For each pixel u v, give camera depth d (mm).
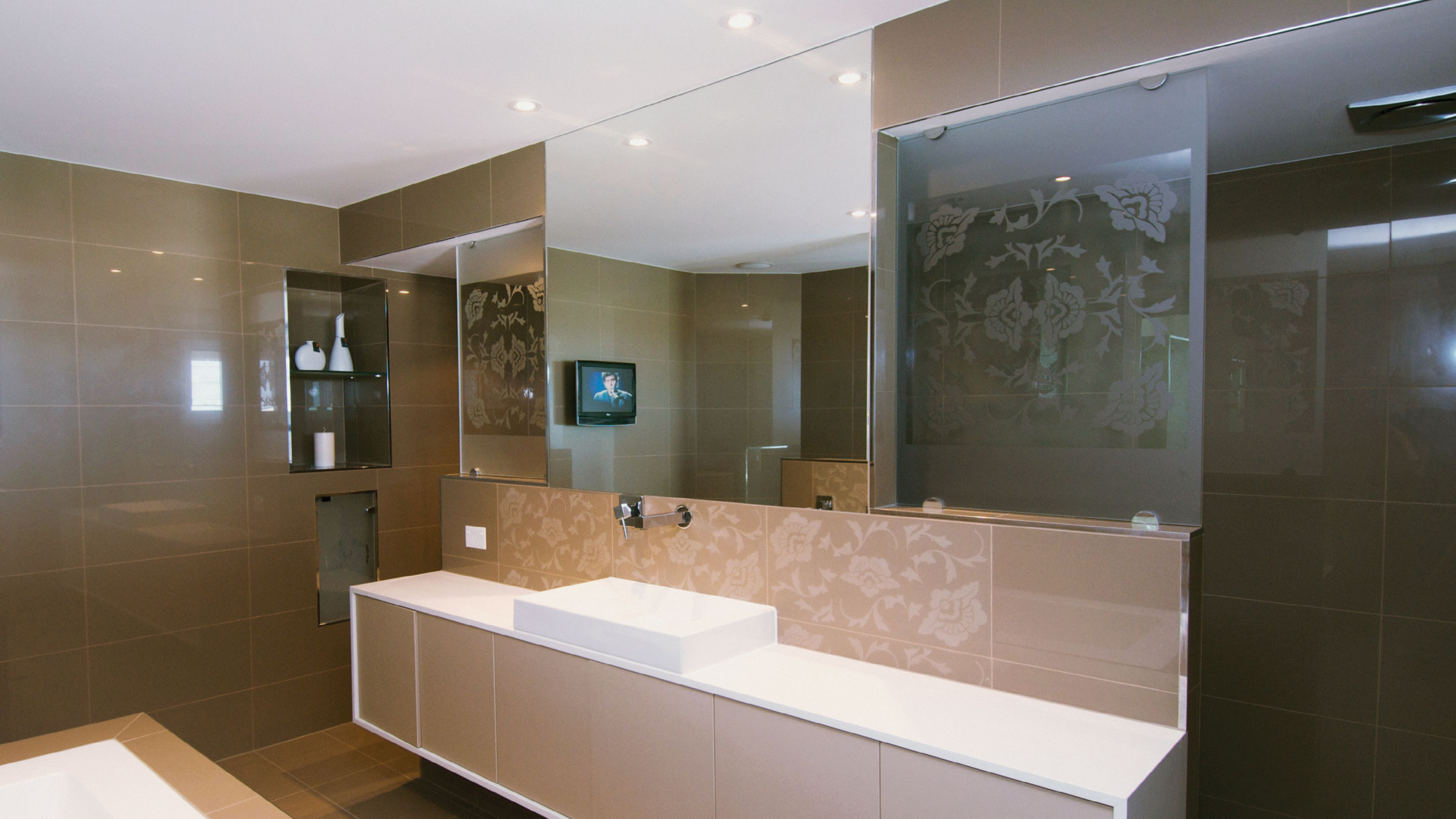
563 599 2775
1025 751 1664
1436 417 2363
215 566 3684
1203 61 1756
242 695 3768
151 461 3488
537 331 3203
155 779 1785
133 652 3438
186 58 2316
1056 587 1929
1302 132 2297
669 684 2184
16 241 3148
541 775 2586
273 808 1666
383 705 3244
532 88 2574
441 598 3162
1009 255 2039
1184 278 1793
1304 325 2584
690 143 2609
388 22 2109
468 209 3410
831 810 1858
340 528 4172
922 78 2123
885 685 2072
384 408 4312
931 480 2170
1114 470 1898
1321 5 1594
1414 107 2047
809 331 2369
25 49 2240
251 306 3812
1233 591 2744
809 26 2186
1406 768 2436
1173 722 1775
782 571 2441
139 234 3465
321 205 4059
